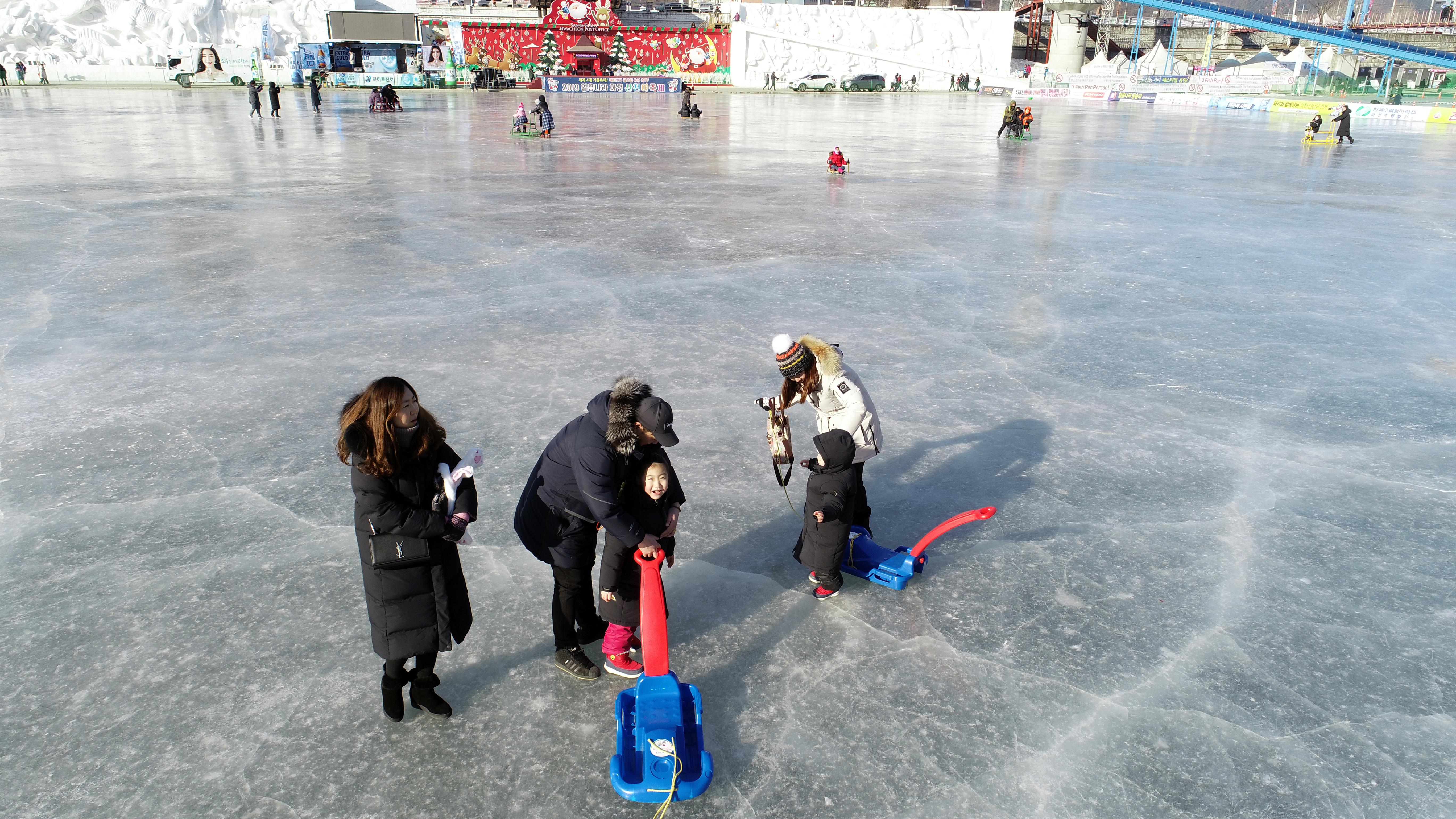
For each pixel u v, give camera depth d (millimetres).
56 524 4406
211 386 6250
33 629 3613
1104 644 3648
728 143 26781
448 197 14820
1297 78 62469
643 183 17266
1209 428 5879
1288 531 4562
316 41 69188
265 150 21859
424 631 2949
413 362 6801
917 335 7762
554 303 8508
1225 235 12602
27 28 62844
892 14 76125
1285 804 2826
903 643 3648
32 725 3092
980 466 5305
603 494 2926
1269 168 21375
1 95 46250
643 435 3002
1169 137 30891
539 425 5664
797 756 3018
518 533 3293
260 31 67875
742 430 5719
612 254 10719
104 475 4926
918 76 76938
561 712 3236
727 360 6988
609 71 73750
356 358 6879
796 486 5012
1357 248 11781
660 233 12062
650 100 56438
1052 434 5766
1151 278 9984
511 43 70938
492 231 11945
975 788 2881
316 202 14055
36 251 10203
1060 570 4207
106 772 2895
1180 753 3049
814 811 2783
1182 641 3666
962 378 6754
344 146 23250
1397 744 3104
